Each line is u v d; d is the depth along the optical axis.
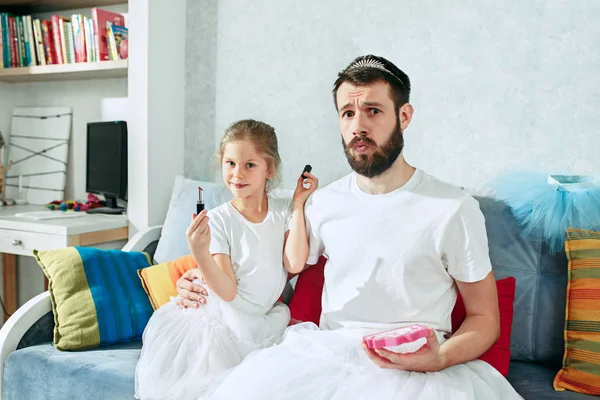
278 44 2.14
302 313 1.54
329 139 2.07
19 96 2.86
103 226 2.16
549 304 1.50
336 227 1.35
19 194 2.79
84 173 2.70
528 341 1.52
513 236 1.56
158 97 2.23
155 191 2.26
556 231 1.49
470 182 1.84
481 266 1.21
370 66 1.27
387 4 1.92
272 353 1.25
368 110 1.25
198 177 2.37
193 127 2.36
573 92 1.68
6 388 1.52
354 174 1.44
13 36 2.55
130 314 1.63
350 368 1.15
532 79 1.73
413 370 1.12
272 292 1.47
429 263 1.24
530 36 1.73
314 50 2.07
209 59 2.30
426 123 1.89
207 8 2.28
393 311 1.26
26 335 1.59
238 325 1.39
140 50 2.18
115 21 2.42
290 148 2.15
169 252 1.91
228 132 1.47
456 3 1.82
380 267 1.26
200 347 1.37
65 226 2.03
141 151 2.21
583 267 1.40
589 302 1.35
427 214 1.25
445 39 1.84
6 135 2.86
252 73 2.21
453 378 1.11
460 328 1.22
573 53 1.68
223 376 1.27
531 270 1.53
